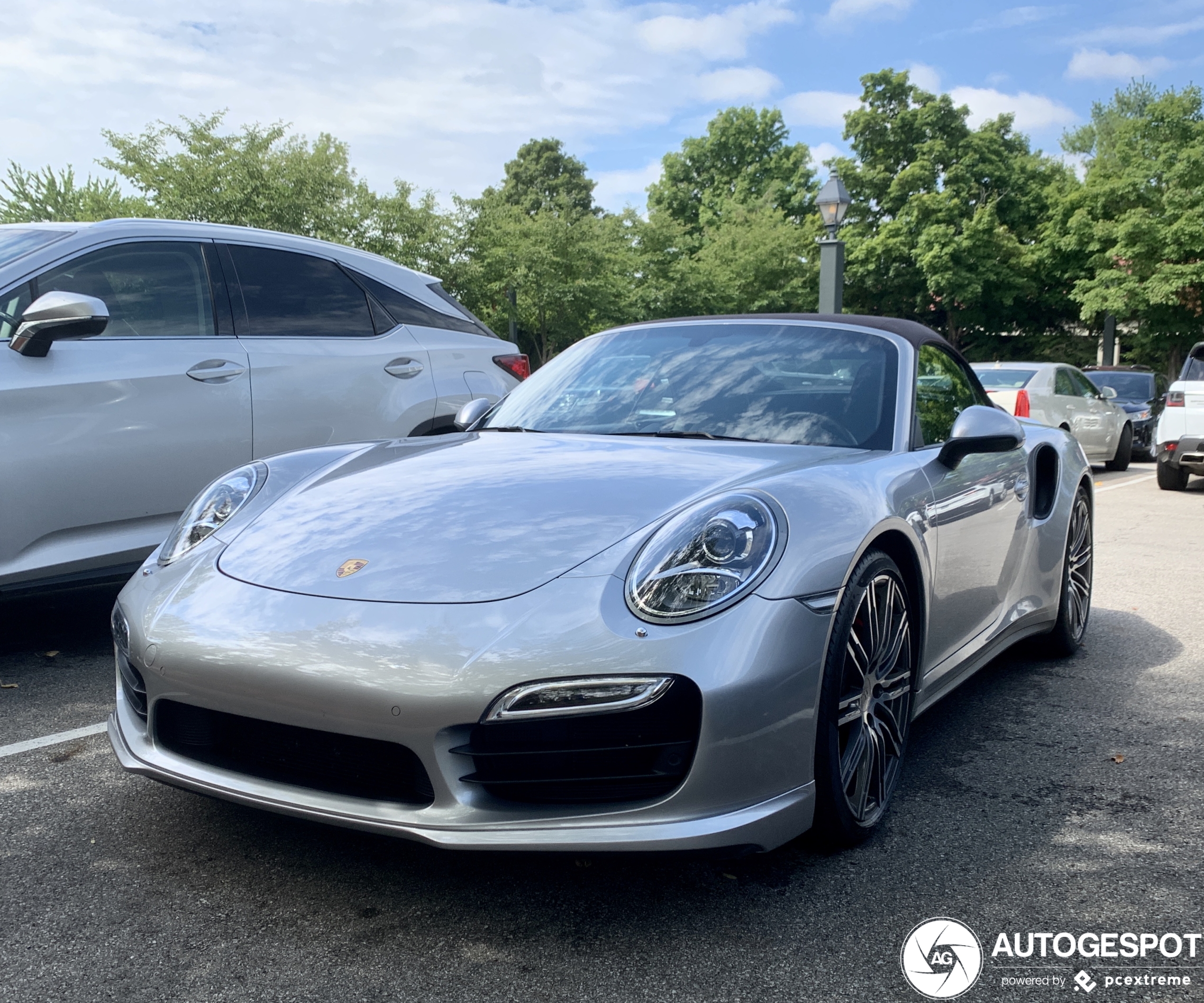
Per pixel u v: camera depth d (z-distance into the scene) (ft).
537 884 6.82
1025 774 9.02
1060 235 114.62
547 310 89.20
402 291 16.03
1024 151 127.24
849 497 7.32
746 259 112.47
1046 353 126.72
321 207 67.67
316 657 6.22
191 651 6.61
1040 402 38.47
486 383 16.39
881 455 8.57
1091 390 44.16
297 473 8.86
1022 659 13.23
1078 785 8.75
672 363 10.37
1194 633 14.64
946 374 10.66
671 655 5.99
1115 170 108.99
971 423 9.02
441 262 75.00
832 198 37.60
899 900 6.66
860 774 7.38
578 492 7.44
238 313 13.78
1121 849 7.47
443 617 6.23
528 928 6.26
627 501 7.20
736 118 161.17
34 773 8.73
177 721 6.91
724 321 11.07
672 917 6.40
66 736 9.65
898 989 5.66
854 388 9.48
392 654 6.09
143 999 5.48
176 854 7.21
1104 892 6.81
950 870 7.11
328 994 5.55
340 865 7.07
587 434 9.41
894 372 9.64
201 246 13.71
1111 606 16.44
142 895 6.62
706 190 163.43
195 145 65.41
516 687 5.89
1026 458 11.50
